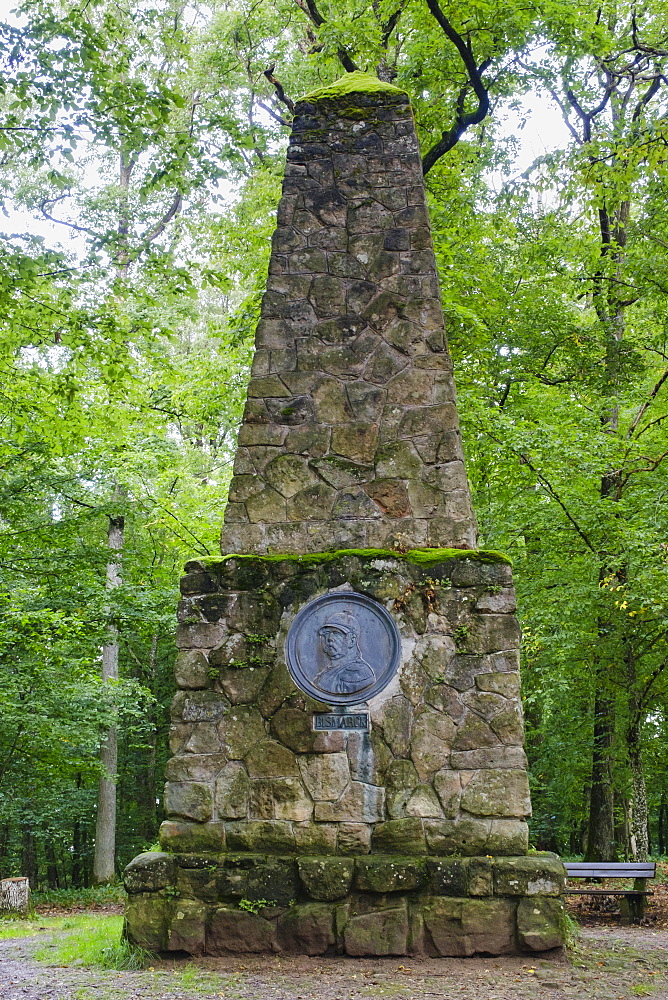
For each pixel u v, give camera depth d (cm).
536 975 568
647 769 1755
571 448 1220
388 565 677
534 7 1209
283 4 1564
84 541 1727
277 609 680
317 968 587
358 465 715
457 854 625
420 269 754
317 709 656
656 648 1283
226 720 664
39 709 1464
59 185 972
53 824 1956
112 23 948
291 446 722
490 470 1345
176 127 1616
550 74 1348
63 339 1084
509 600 666
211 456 1894
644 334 1650
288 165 782
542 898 608
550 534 1294
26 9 927
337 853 632
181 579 694
